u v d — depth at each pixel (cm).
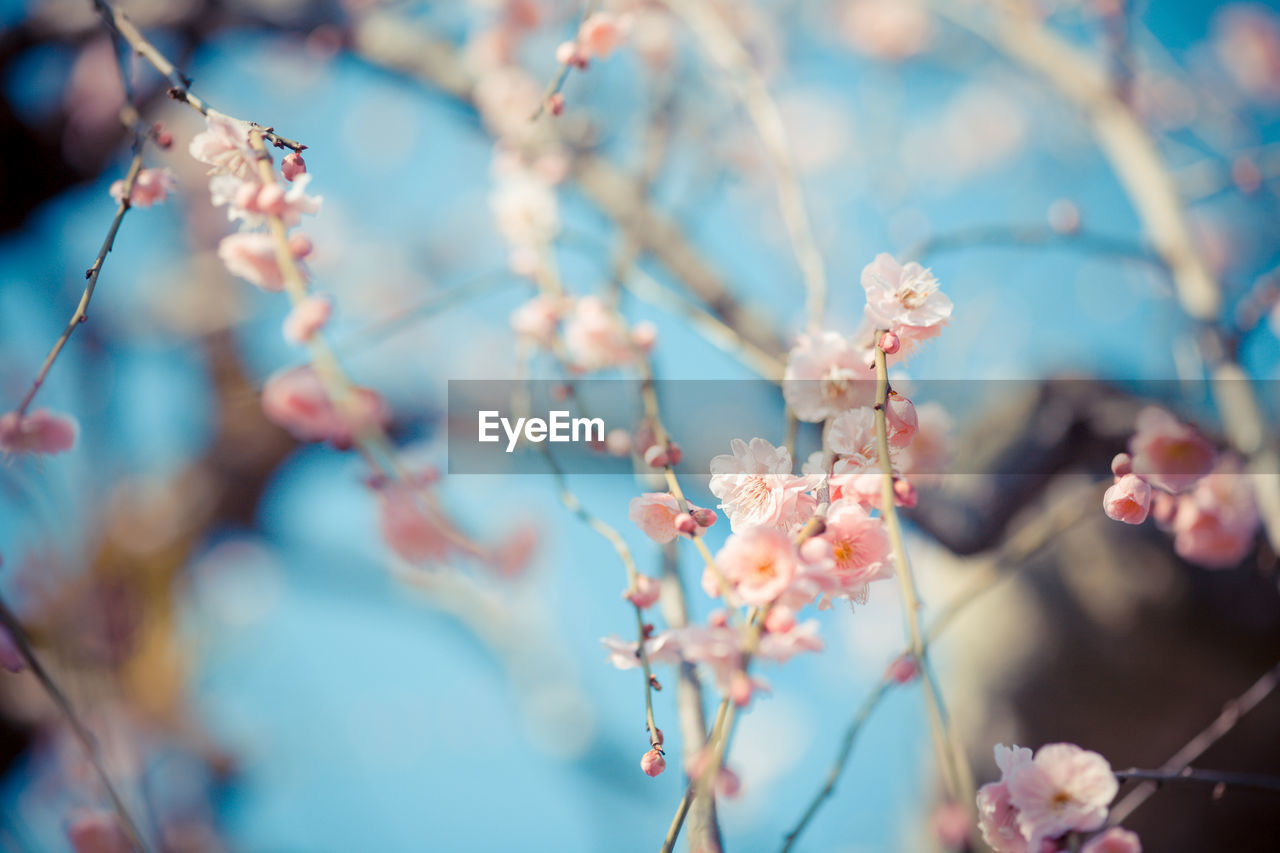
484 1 114
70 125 111
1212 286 84
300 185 64
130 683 100
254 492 148
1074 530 119
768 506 61
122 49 76
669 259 103
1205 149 137
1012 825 61
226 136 64
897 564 59
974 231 81
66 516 81
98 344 101
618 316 78
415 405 137
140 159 65
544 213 83
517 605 170
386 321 78
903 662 61
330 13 115
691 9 86
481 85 111
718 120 122
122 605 91
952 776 58
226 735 151
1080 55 104
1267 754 108
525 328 79
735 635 59
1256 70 167
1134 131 96
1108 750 112
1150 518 117
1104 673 113
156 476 143
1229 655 111
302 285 65
